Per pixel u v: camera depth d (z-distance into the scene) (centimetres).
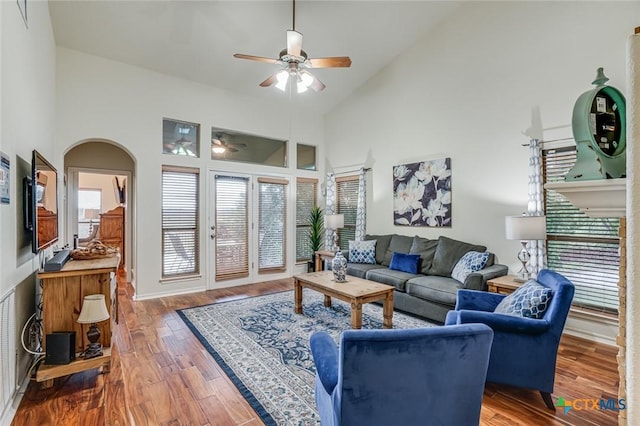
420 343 129
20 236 243
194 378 251
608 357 290
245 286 549
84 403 218
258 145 593
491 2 414
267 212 597
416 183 503
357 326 327
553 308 214
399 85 530
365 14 434
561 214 357
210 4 379
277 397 228
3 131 204
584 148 106
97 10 362
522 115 386
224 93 544
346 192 634
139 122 463
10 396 210
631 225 58
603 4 326
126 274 621
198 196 518
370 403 132
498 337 216
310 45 476
